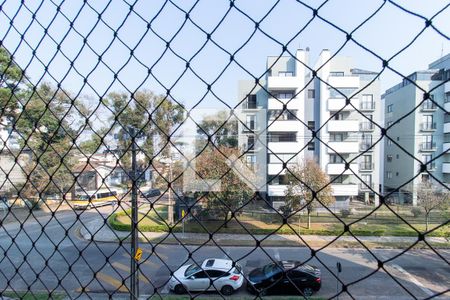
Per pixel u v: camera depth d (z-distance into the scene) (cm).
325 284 459
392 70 62
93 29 87
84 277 454
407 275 496
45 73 95
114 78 85
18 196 109
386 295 432
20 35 99
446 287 457
